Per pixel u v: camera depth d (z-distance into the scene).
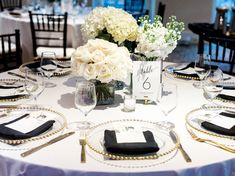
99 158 1.34
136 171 1.26
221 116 1.72
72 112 1.76
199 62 2.17
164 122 1.68
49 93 2.03
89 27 2.02
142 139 1.43
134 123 1.63
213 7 7.56
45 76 2.17
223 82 2.30
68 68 2.48
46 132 1.52
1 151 1.38
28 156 1.34
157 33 1.85
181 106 1.89
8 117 1.66
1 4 5.92
